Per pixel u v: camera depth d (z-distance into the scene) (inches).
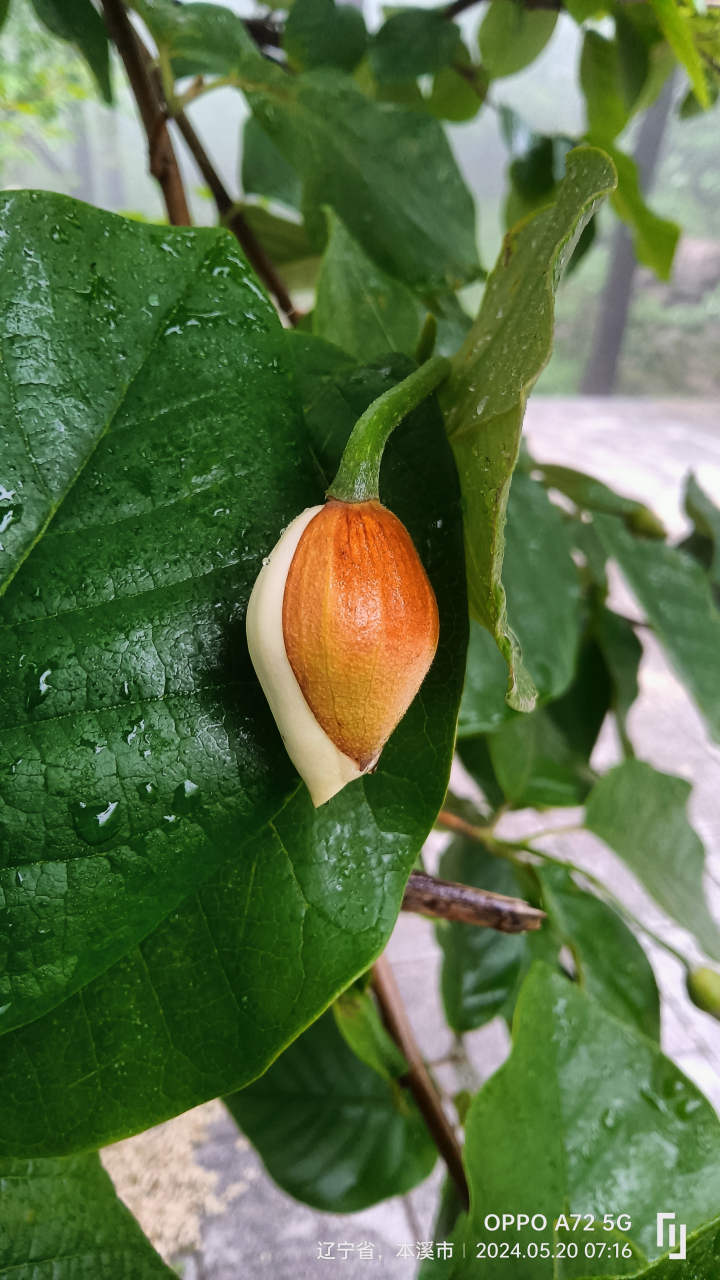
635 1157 6.8
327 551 4.1
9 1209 6.5
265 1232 15.0
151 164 9.0
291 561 4.1
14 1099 4.8
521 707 4.1
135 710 4.4
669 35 6.9
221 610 4.6
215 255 4.9
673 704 31.6
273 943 4.9
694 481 15.1
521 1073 7.0
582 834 24.5
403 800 5.0
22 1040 4.8
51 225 4.6
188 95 8.9
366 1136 11.1
